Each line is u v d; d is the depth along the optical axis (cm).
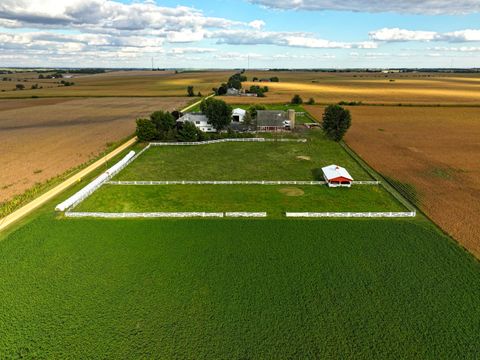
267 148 7144
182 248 3216
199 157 6456
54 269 2886
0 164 5953
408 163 6062
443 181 5131
